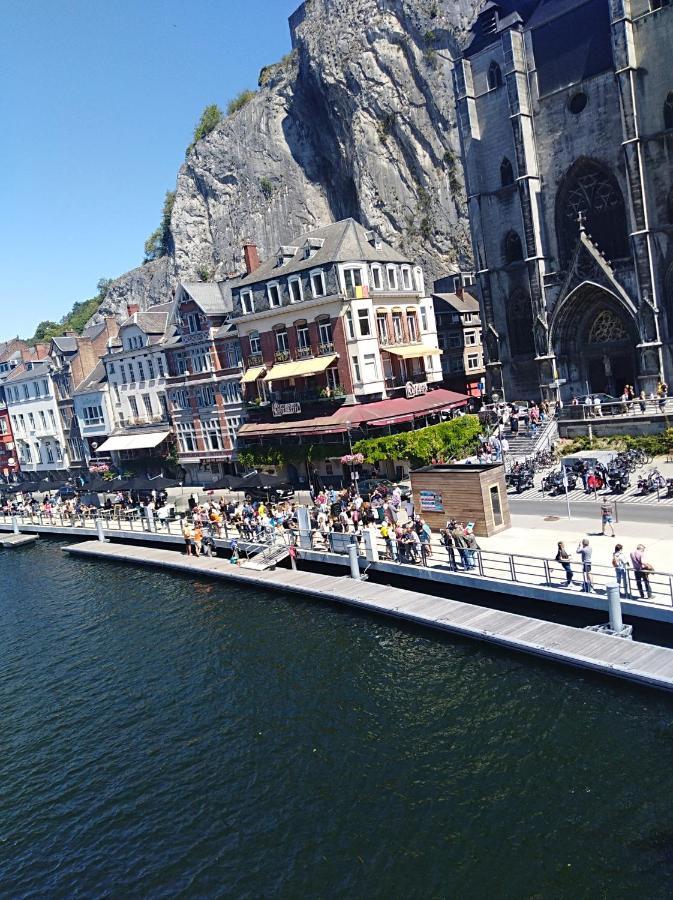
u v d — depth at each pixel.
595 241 56.50
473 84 61.38
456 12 104.31
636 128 50.50
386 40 110.19
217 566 42.12
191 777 21.81
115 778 22.48
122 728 25.55
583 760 19.62
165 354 68.06
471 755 20.67
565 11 54.44
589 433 49.03
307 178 133.00
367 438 52.22
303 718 24.12
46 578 49.09
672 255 50.78
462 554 30.39
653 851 16.20
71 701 28.44
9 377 96.00
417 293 59.41
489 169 61.97
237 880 17.30
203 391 65.19
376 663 27.12
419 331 59.81
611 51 52.56
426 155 109.19
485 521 34.84
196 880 17.50
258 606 35.41
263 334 58.69
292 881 16.98
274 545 40.78
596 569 28.00
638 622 25.11
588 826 17.27
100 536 56.03
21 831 20.62
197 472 68.81
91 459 83.19
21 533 67.19
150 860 18.48
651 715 20.92
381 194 113.62
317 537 40.84
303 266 54.34
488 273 63.09
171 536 49.53
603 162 54.41
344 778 20.58
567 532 33.69
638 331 52.44
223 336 61.94
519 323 62.44
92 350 85.38
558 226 58.19
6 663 33.78
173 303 67.94
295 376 55.34
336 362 53.94
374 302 54.31
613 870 15.88
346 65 114.06
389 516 38.84
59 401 86.50
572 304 56.25
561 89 55.69
